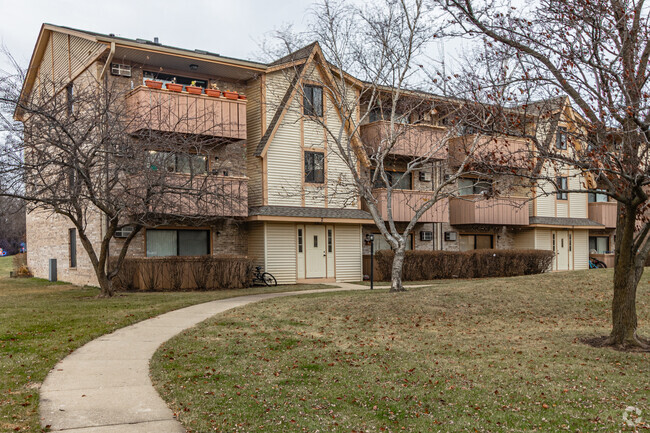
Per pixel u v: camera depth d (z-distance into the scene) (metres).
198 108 19.80
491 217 27.31
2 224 43.25
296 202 22.98
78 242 22.19
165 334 11.18
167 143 16.38
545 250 28.22
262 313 13.49
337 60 18.11
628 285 10.88
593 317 13.84
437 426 6.70
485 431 6.58
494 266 26.69
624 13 9.45
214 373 8.55
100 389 7.61
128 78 20.28
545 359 9.89
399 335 11.60
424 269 25.03
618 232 11.01
